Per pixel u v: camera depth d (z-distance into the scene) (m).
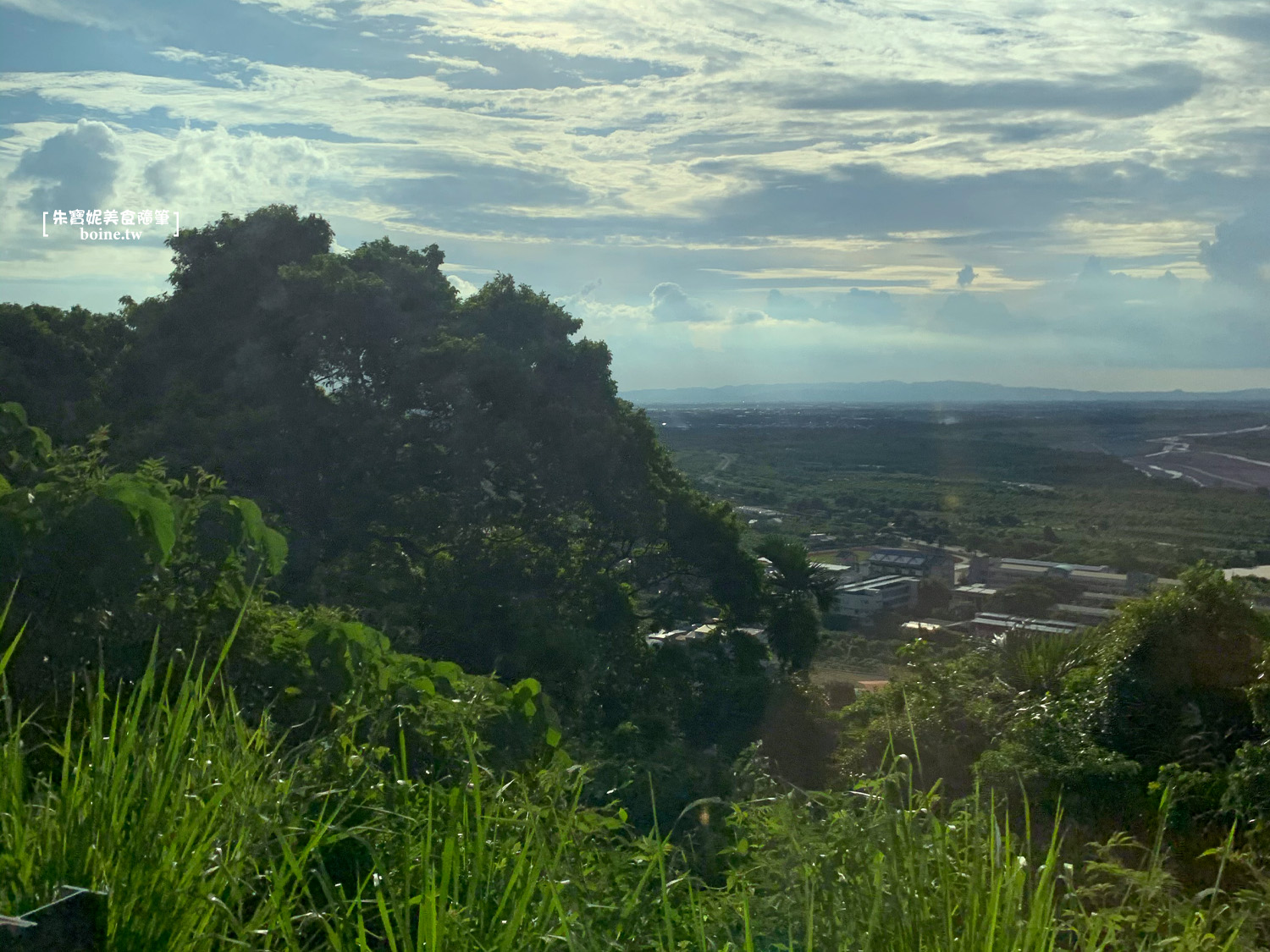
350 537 19.62
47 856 2.48
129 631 4.91
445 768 4.63
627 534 21.86
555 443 21.00
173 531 5.00
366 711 4.15
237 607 5.44
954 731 8.13
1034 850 3.72
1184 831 5.59
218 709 4.08
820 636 21.95
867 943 2.42
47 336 22.59
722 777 9.71
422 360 20.36
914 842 2.63
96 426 19.70
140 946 2.38
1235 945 2.72
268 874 2.68
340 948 2.54
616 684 20.05
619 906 2.93
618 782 7.93
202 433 18.66
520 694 5.57
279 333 21.80
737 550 22.38
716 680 20.25
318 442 20.23
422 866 2.78
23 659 4.33
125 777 2.66
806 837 2.81
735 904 3.04
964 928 2.39
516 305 22.16
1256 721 6.55
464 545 20.12
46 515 4.75
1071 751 6.73
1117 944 2.77
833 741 18.25
